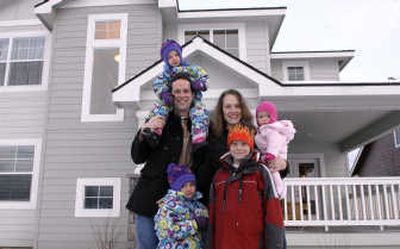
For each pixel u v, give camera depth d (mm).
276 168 3045
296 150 12695
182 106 2992
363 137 11188
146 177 2947
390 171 17828
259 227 2586
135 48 10086
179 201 2791
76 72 10062
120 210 9117
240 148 2715
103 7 10453
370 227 7969
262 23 11070
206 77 3145
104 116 9703
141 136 2891
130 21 10297
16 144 10289
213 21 11078
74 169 9445
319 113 9109
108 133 9594
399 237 6930
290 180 7309
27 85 10672
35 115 10430
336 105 8148
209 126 3076
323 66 13680
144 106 7961
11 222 9812
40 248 9031
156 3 10375
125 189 9234
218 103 3141
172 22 11078
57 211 9219
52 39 10438
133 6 10398
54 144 9625
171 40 3557
